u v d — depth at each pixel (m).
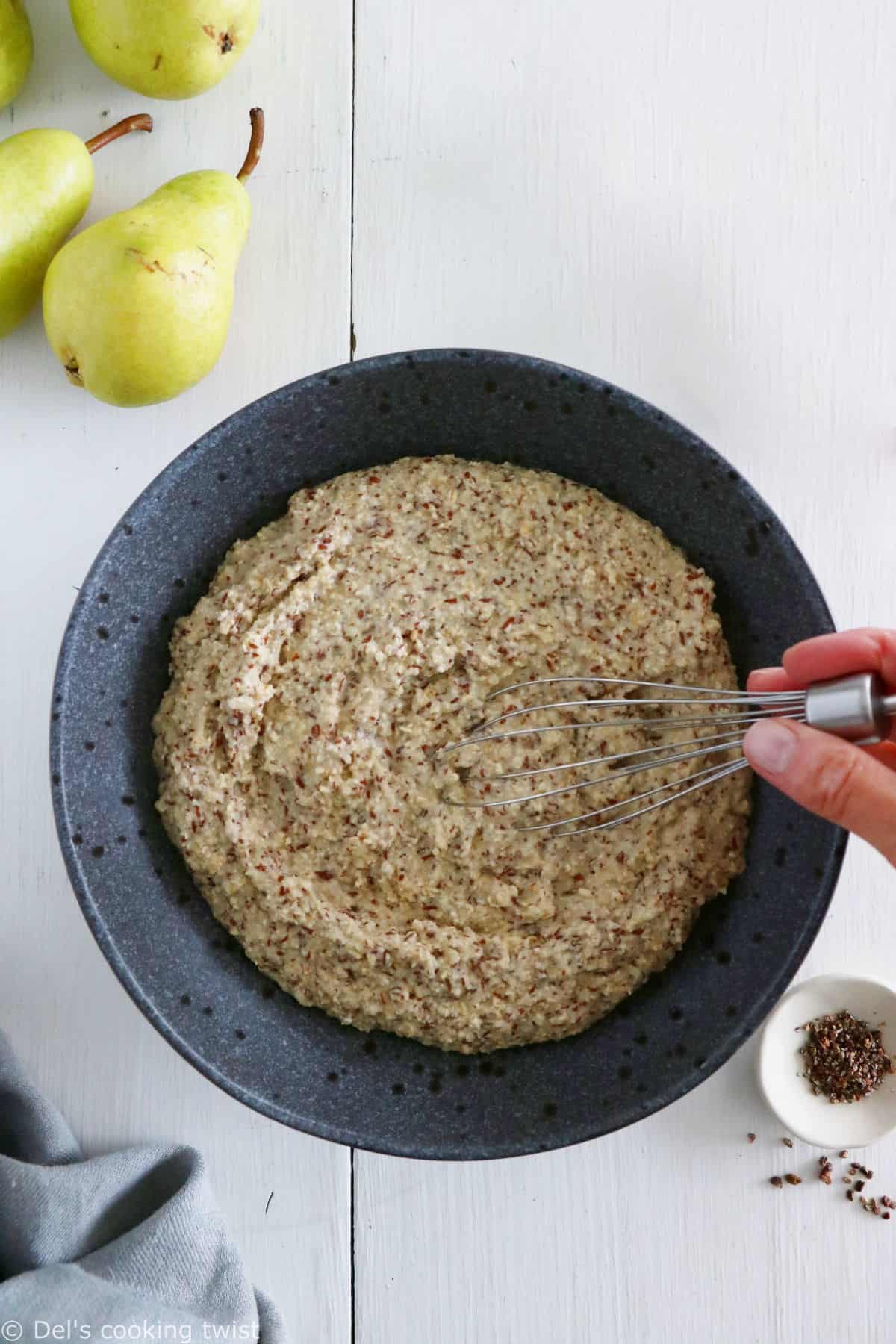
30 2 0.70
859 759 0.56
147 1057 0.68
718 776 0.60
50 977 0.69
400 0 0.71
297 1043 0.65
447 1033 0.64
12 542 0.70
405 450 0.67
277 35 0.71
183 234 0.65
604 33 0.71
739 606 0.66
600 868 0.64
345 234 0.71
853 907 0.69
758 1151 0.68
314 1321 0.68
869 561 0.70
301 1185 0.68
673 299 0.70
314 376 0.64
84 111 0.70
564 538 0.66
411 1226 0.68
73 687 0.63
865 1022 0.67
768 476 0.70
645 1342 0.68
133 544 0.64
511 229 0.71
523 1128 0.64
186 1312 0.65
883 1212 0.68
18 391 0.70
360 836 0.64
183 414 0.70
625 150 0.71
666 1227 0.68
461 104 0.71
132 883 0.64
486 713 0.65
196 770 0.65
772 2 0.71
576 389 0.64
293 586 0.65
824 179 0.71
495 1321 0.68
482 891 0.64
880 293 0.70
